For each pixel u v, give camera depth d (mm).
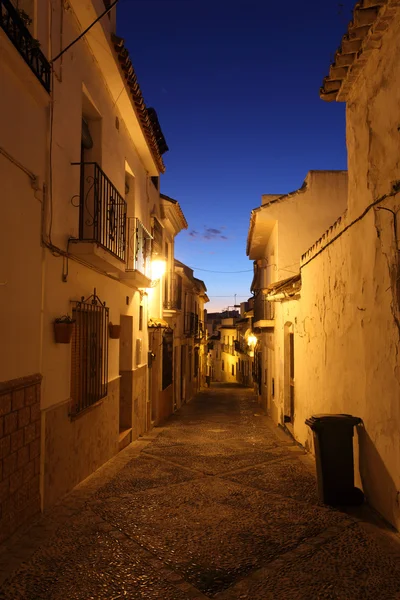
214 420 14953
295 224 13953
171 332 16938
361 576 3633
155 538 4371
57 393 5465
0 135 4066
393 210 4602
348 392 6148
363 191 5586
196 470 7008
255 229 15359
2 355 4129
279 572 3701
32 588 3447
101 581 3562
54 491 5328
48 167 5227
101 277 7465
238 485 6160
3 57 4004
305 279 9078
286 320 11594
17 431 4387
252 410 18781
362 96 5617
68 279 5895
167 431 11781
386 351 4758
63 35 5812
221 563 3867
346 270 6285
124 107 8664
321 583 3531
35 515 4797
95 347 7145
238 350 38469
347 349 6215
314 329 8297
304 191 13992
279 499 5535
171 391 17047
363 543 4215
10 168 4266
